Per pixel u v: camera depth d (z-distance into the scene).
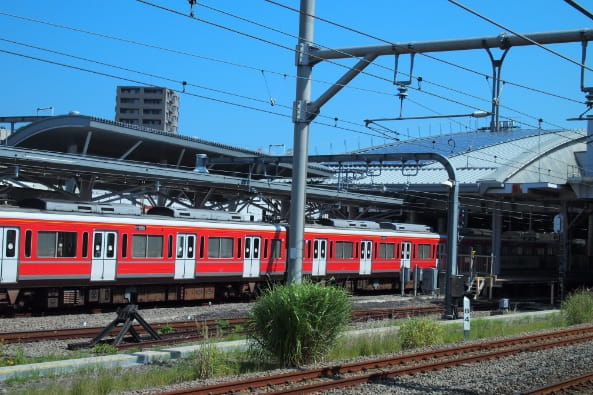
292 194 20.89
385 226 39.62
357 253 36.19
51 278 23.72
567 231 44.59
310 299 14.52
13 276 22.77
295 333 14.15
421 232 41.22
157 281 27.12
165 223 27.41
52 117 39.09
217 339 17.23
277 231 32.19
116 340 16.09
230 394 11.36
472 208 51.06
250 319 14.79
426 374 14.23
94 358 13.98
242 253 30.53
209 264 29.05
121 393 11.11
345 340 16.72
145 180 33.44
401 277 37.31
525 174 54.56
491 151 63.03
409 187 50.75
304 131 20.69
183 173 33.03
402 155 28.67
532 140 64.00
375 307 29.75
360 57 18.64
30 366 12.84
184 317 24.03
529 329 23.67
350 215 50.34
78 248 24.48
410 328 18.55
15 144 41.56
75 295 25.12
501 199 43.84
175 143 43.03
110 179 33.12
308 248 33.34
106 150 46.22
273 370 13.67
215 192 38.84
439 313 28.62
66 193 34.72
